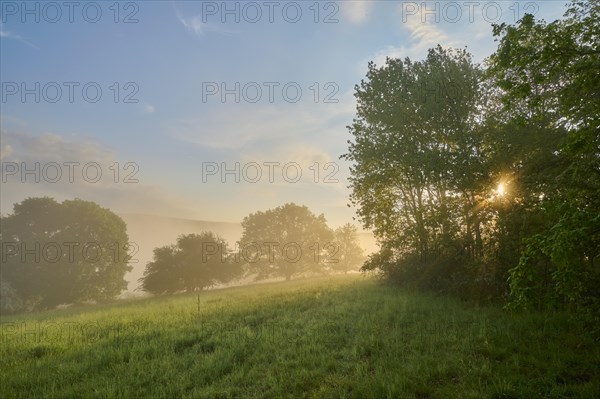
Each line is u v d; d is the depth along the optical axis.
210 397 6.64
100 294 46.06
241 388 7.04
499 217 13.97
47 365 9.10
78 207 45.44
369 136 21.53
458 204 16.70
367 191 22.23
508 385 5.94
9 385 7.59
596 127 7.22
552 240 6.45
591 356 7.00
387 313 12.77
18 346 11.44
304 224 62.66
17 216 42.94
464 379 6.62
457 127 17.12
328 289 24.36
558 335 8.45
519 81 8.12
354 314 13.38
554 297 7.18
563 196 8.05
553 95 10.46
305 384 7.11
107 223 48.00
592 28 7.41
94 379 7.78
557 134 12.10
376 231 22.62
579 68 7.50
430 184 18.89
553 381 6.19
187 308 19.34
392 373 7.04
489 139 15.18
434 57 19.42
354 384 6.76
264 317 14.64
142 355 9.50
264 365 8.27
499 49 7.86
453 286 15.88
